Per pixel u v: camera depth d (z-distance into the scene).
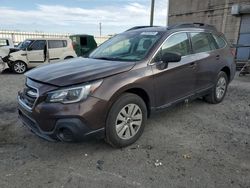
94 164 3.12
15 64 11.09
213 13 16.09
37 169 3.01
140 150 3.47
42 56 11.61
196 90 4.74
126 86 3.31
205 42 5.03
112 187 2.69
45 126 3.04
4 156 3.28
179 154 3.37
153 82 3.70
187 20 18.30
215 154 3.38
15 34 19.97
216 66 5.20
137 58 3.77
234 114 5.00
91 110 3.00
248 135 4.00
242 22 14.36
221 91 5.67
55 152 3.41
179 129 4.20
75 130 2.95
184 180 2.81
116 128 3.32
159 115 4.84
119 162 3.17
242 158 3.29
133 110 3.51
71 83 2.98
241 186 2.71
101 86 3.11
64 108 2.91
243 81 8.88
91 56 4.39
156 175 2.90
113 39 4.80
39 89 3.09
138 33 4.51
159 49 3.90
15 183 2.74
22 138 3.81
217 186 2.71
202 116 4.84
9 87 7.59
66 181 2.79
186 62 4.32
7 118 4.66
